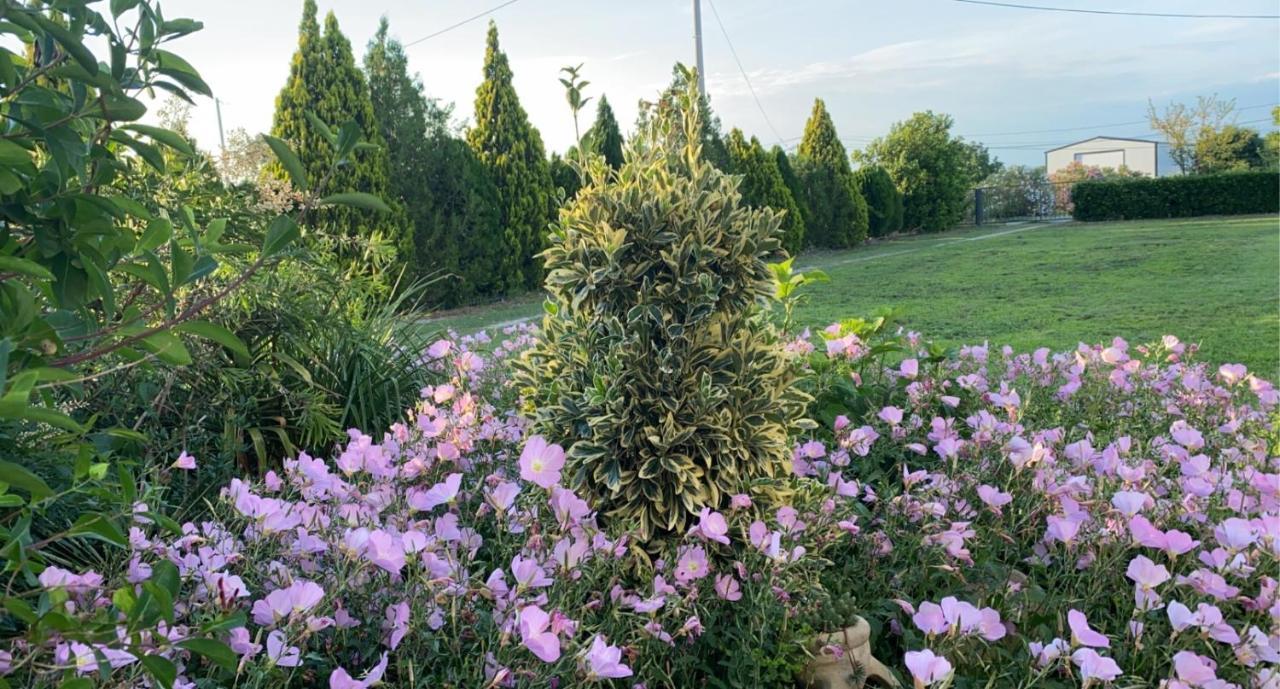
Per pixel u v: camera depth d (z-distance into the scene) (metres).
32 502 1.02
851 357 3.41
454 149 11.74
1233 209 24.30
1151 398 3.50
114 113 1.03
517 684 1.51
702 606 1.88
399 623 1.50
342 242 4.21
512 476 2.47
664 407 2.15
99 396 2.58
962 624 1.65
